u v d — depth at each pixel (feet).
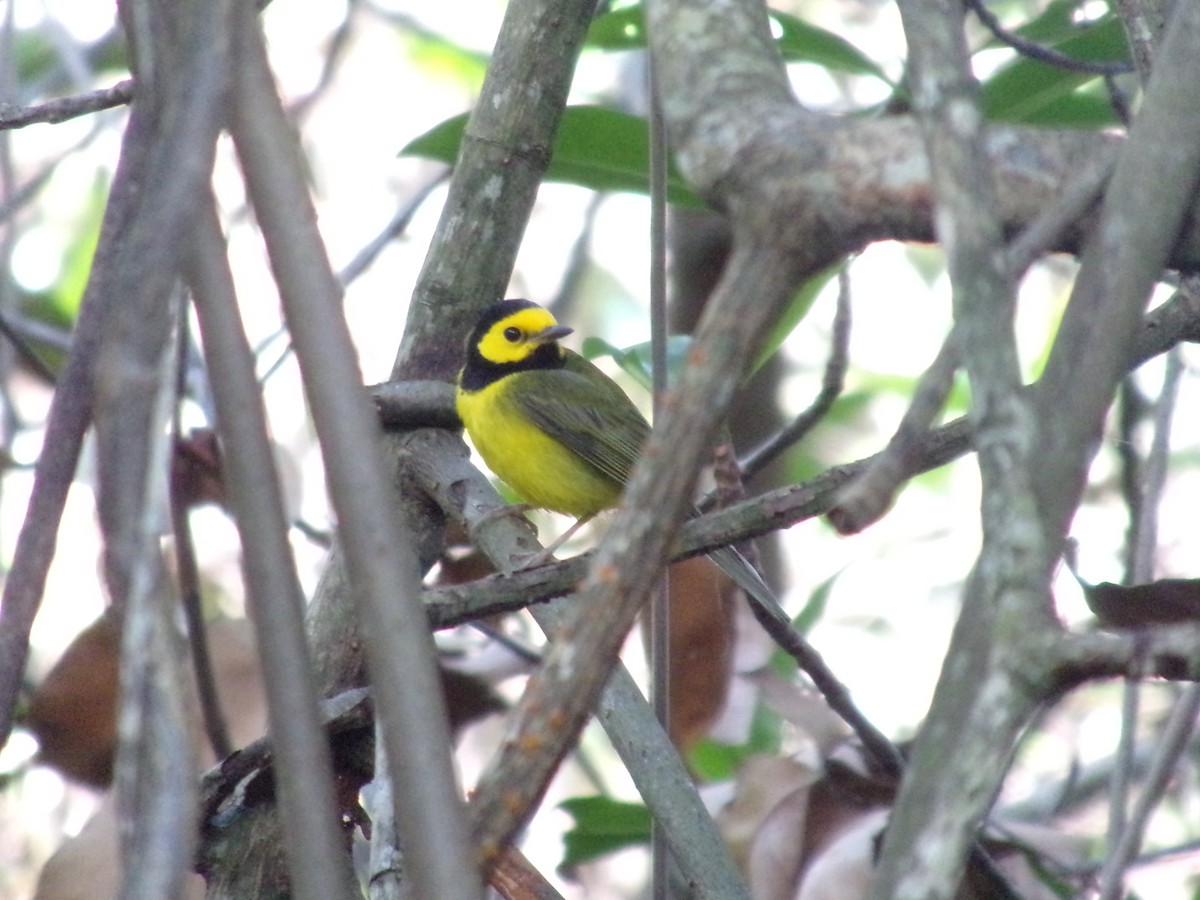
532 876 19.21
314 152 57.52
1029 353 55.26
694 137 12.92
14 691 18.48
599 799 33.91
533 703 11.42
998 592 10.59
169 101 11.20
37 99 56.65
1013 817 42.42
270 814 24.22
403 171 65.00
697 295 41.86
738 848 28.40
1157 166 11.93
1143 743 44.68
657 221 25.63
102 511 10.98
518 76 29.30
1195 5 12.46
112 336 10.85
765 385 45.83
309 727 11.84
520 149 29.58
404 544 12.09
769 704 31.96
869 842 27.61
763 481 45.60
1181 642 10.23
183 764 10.78
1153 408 40.78
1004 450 10.64
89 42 59.93
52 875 26.27
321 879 11.68
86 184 62.95
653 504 11.24
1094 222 13.33
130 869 10.48
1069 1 29.96
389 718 11.66
